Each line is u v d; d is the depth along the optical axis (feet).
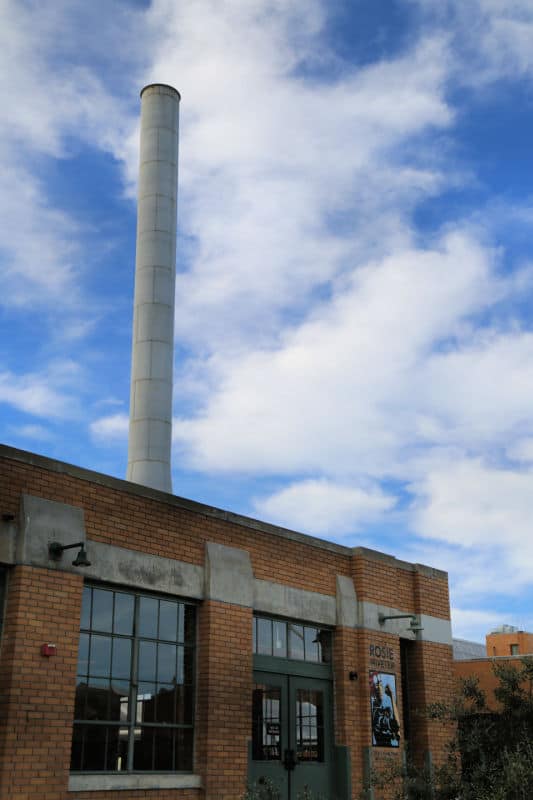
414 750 60.64
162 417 67.77
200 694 45.85
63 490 41.42
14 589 38.11
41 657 38.17
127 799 40.60
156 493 46.19
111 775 40.34
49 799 37.04
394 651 59.67
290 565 53.98
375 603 59.00
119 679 42.27
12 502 39.09
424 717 60.80
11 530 38.65
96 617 41.98
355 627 57.31
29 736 36.88
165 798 42.39
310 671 53.93
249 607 49.52
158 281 71.92
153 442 66.69
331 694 55.21
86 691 40.57
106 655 41.98
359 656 56.90
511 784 32.50
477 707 39.34
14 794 35.78
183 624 46.55
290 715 51.65
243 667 48.01
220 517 49.75
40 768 36.99
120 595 43.47
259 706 49.62
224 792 44.96
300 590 54.19
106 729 40.98
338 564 58.23
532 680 38.86
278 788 49.16
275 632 52.26
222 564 48.49
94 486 43.04
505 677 38.60
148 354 69.36
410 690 62.34
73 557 40.57
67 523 40.83
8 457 39.32
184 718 45.21
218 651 46.80
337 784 53.31
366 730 55.21
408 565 64.18
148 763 42.65
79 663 40.63
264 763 48.78
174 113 79.56
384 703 57.31
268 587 51.70
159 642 44.86
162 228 74.08
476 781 34.60
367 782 42.22
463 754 37.76
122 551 43.45
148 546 44.98
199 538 48.19
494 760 35.63
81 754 39.58
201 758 44.75
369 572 59.21
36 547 39.11
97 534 42.45
